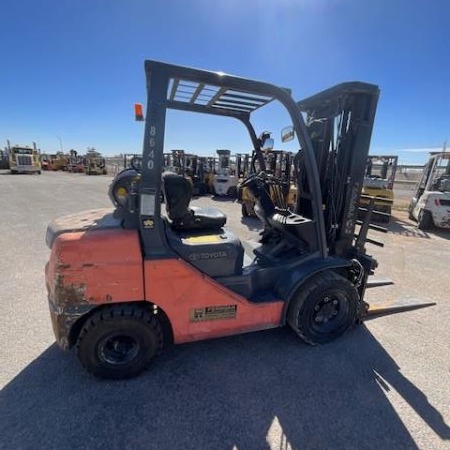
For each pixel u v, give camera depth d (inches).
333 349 105.0
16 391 82.2
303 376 91.4
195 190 554.6
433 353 104.8
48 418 74.2
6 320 116.9
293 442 70.1
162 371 91.7
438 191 311.7
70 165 1429.6
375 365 97.5
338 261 106.7
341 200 113.3
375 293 152.5
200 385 86.6
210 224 105.7
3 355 96.7
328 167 113.4
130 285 81.3
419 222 314.5
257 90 89.7
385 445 70.1
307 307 101.7
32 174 1152.8
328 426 74.6
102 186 689.6
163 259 82.3
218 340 108.0
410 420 77.0
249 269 104.3
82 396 81.3
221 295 91.4
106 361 85.1
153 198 79.6
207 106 112.2
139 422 74.0
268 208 124.3
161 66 76.5
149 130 77.1
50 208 374.6
